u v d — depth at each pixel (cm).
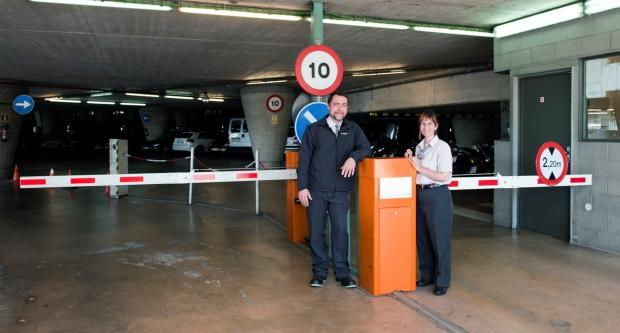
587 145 654
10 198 1145
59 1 638
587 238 658
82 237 741
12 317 428
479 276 534
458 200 1124
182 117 3644
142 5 660
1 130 1608
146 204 1065
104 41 977
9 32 895
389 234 471
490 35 816
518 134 772
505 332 393
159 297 477
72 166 2056
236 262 600
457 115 2292
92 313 437
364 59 1195
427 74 1451
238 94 2131
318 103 595
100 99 2391
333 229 493
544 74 720
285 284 513
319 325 407
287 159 701
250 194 1221
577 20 660
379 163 462
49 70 1393
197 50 1081
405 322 413
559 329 399
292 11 716
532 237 721
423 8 707
